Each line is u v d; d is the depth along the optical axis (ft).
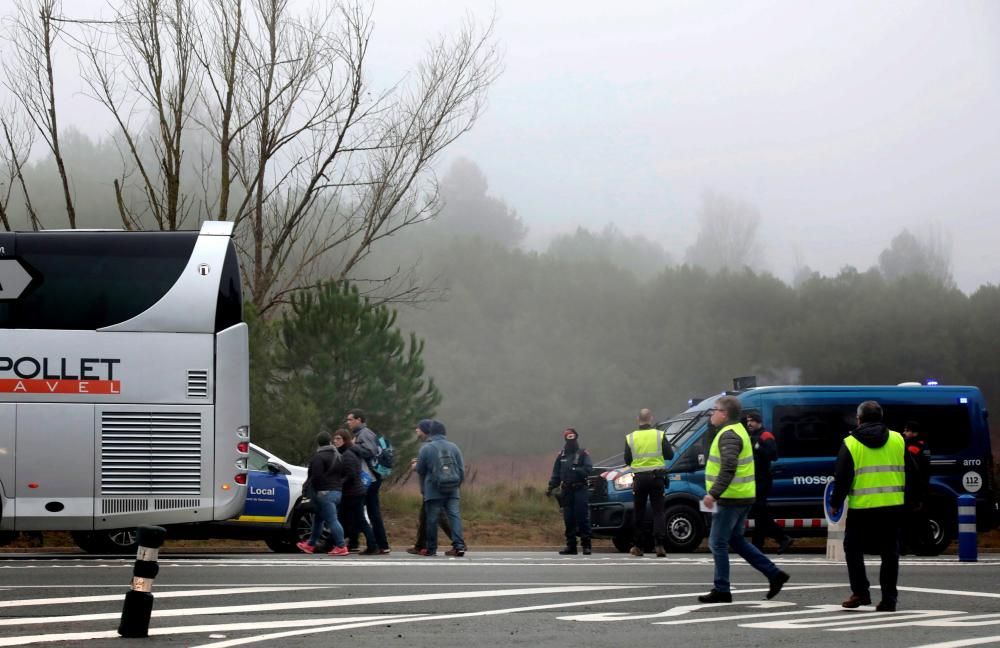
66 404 115.75
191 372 117.29
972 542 137.49
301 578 101.09
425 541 141.59
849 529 81.97
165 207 221.66
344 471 137.80
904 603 86.89
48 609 75.56
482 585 96.48
